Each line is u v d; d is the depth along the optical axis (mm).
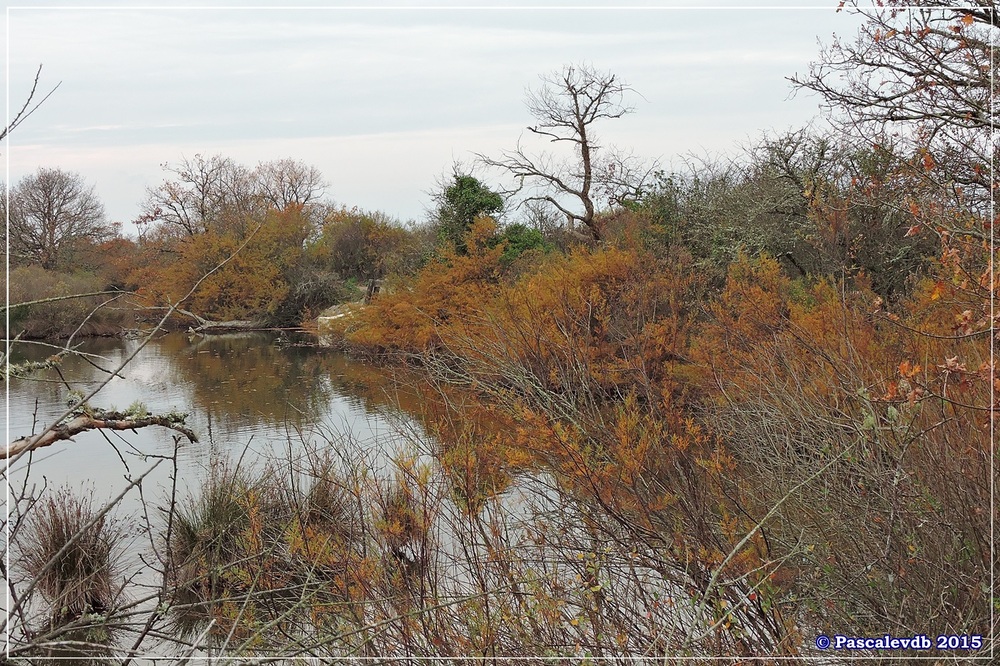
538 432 4035
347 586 4070
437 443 4641
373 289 32438
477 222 20625
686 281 12742
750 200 14047
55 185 34875
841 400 4477
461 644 3746
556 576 3838
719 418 4797
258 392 18609
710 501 4102
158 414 2594
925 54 6512
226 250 33781
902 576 3451
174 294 32156
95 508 8719
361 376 20094
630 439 4031
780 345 5379
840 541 3783
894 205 5461
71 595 4523
